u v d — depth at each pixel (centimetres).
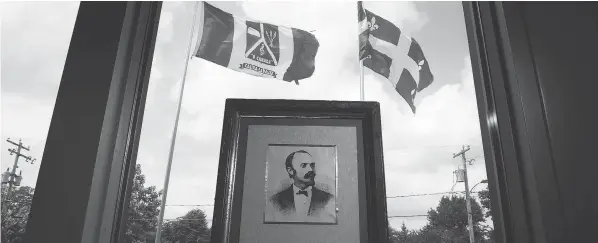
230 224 157
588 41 72
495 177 75
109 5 84
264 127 178
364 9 442
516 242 67
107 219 73
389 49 443
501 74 76
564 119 67
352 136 177
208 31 521
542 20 75
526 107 69
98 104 74
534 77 71
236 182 167
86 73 77
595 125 66
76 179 68
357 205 168
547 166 65
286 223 166
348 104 174
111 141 75
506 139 73
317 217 167
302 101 174
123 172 78
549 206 62
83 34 81
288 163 174
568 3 76
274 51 534
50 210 67
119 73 80
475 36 86
